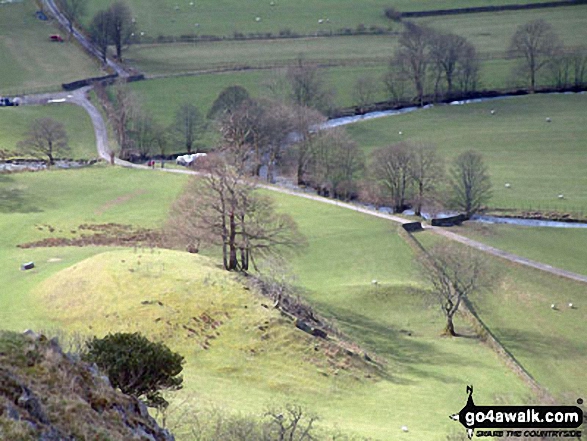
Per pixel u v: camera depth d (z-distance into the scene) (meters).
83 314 161.75
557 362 181.12
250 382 144.88
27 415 62.38
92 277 172.50
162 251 192.62
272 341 157.88
